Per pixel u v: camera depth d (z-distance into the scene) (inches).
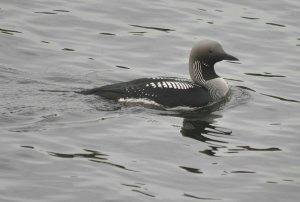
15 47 705.0
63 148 512.1
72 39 732.0
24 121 546.3
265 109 618.5
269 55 732.0
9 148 503.8
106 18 776.3
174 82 613.3
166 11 799.7
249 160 518.9
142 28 763.4
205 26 773.3
